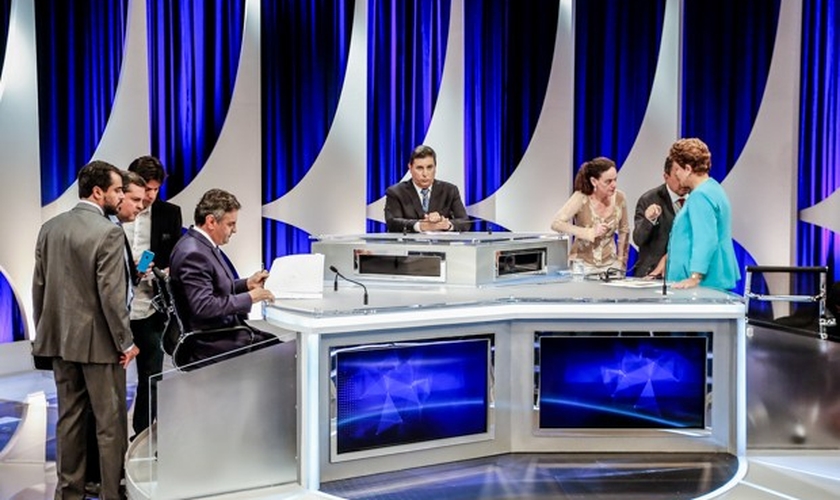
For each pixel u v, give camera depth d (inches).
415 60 243.6
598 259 180.2
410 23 242.7
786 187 231.3
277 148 242.1
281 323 121.6
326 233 245.4
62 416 124.6
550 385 132.6
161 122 233.9
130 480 121.0
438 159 245.8
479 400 130.7
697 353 132.0
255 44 238.7
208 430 113.9
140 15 230.1
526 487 119.2
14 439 158.9
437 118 244.7
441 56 243.4
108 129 229.3
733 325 131.8
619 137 241.8
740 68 233.8
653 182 241.1
